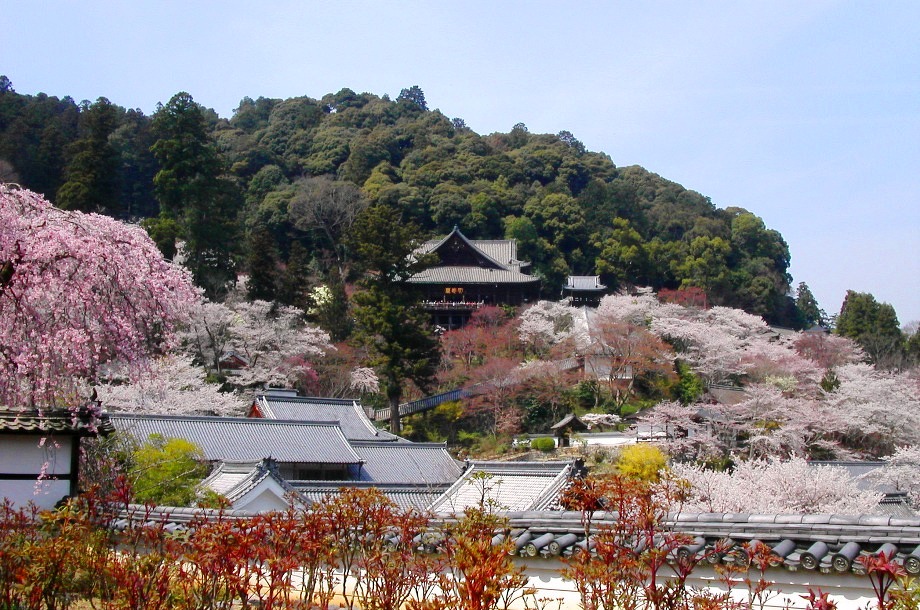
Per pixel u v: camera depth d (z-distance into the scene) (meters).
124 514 10.53
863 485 29.50
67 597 6.94
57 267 11.37
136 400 30.78
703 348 48.66
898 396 40.44
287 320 45.69
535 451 42.09
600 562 6.26
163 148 50.69
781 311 80.19
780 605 6.57
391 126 103.19
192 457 20.80
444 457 32.38
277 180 84.94
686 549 6.77
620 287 74.12
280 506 19.75
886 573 5.59
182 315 12.90
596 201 84.00
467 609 5.44
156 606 6.11
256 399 36.19
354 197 75.38
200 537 6.68
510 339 52.16
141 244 12.25
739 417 39.06
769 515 6.95
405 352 41.88
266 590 8.04
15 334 11.20
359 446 31.44
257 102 115.44
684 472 20.20
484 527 6.75
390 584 6.45
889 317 60.78
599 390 48.50
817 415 38.22
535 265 74.69
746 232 83.69
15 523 7.52
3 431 10.04
